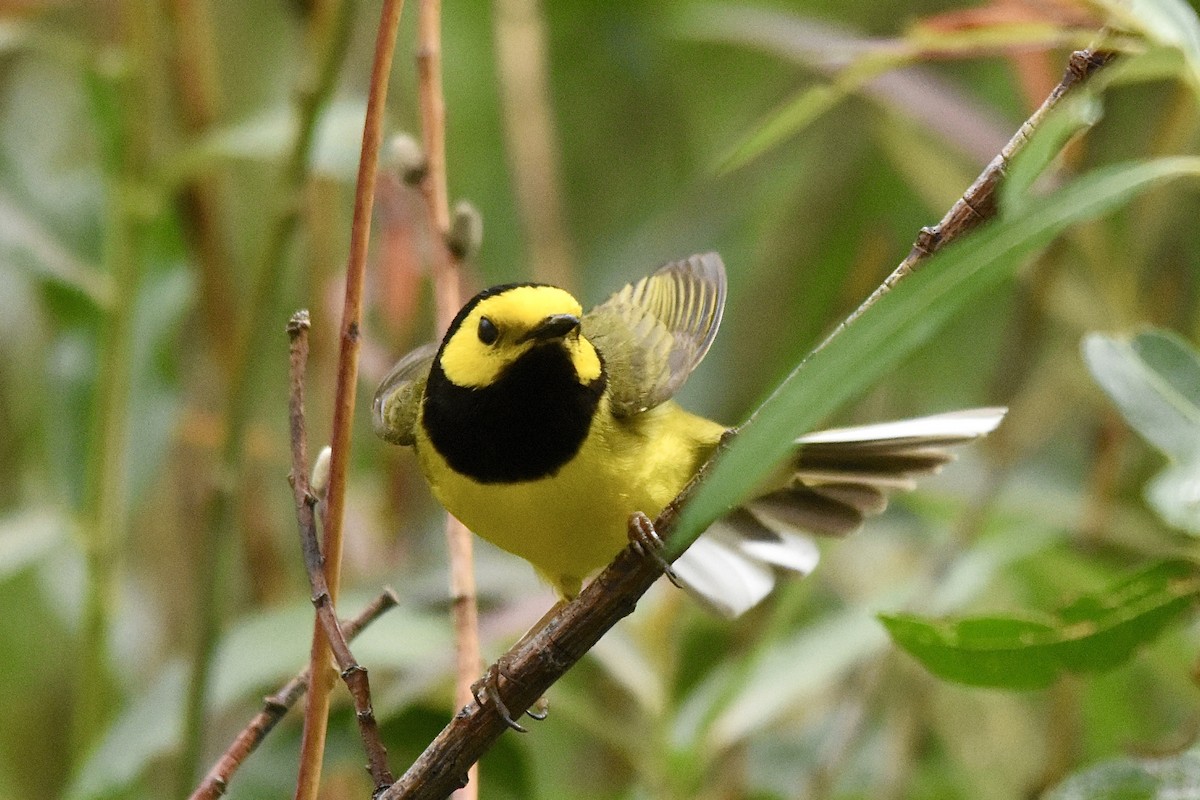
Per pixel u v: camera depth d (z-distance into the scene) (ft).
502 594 7.81
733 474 7.19
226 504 7.61
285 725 7.72
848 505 7.59
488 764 7.72
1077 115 7.25
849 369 7.20
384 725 7.73
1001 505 7.86
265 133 7.75
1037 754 7.88
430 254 7.74
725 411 8.07
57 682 8.07
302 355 7.36
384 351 7.80
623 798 7.79
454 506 7.57
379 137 7.34
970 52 7.47
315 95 7.63
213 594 7.61
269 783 7.70
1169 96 7.80
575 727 8.02
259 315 7.64
